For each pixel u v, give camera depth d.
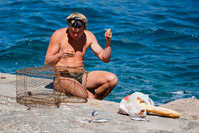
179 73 11.85
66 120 5.71
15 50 13.98
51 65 7.43
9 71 12.03
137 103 6.24
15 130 5.20
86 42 7.74
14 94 7.16
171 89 10.40
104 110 6.38
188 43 15.80
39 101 6.66
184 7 22.95
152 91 10.23
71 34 7.39
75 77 7.57
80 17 7.21
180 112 6.38
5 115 5.85
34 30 16.75
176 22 19.28
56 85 7.50
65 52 7.24
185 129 5.51
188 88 10.51
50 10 20.17
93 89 7.74
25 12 19.64
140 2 24.05
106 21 18.88
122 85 10.70
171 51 14.55
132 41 15.80
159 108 6.13
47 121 5.62
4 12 19.56
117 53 14.20
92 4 22.16
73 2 22.20
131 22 18.83
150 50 14.64
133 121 5.78
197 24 19.11
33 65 12.74
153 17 20.17
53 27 17.36
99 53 7.71
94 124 5.55
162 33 17.06
